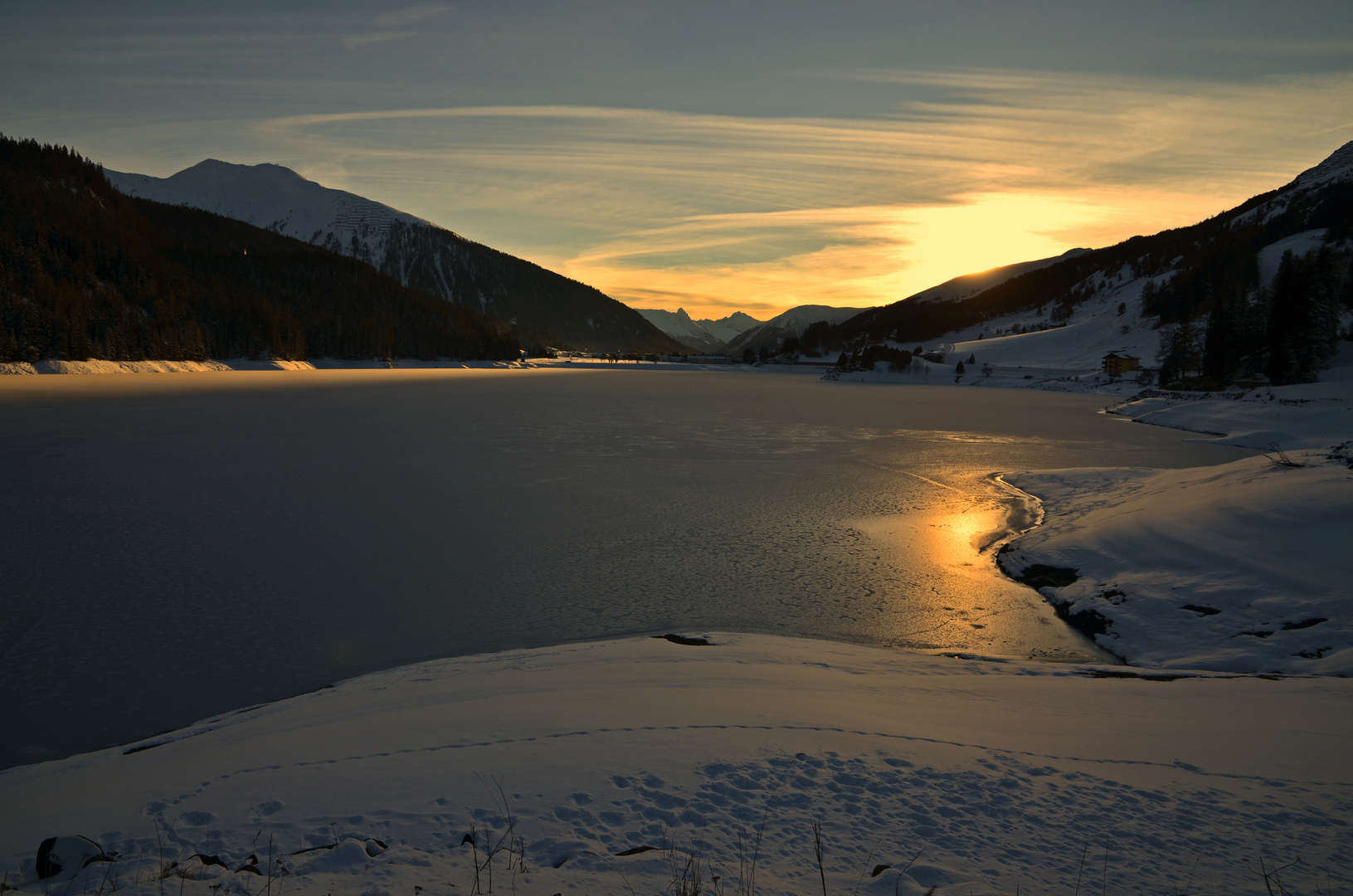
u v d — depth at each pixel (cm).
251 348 15200
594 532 2408
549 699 964
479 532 2386
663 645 1379
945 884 489
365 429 5256
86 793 712
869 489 3189
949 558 2127
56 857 537
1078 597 1697
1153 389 9938
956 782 668
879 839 561
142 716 1166
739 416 7119
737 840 555
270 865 511
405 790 650
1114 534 2019
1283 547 1633
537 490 3095
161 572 1909
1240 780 685
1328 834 575
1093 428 6344
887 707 928
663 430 5684
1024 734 818
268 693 1253
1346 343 8950
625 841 553
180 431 4825
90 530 2303
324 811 611
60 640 1476
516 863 513
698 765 698
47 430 4766
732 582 1895
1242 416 6031
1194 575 1641
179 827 589
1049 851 546
